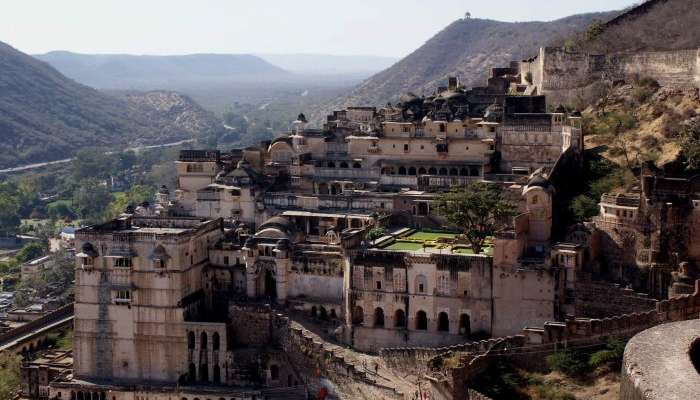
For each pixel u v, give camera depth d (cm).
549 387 11031
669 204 12531
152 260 14862
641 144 15800
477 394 10906
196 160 18938
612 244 13212
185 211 18775
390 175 17912
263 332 14825
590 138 16875
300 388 14112
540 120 16938
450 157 18012
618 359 10956
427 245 14588
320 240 15988
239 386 14588
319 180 18462
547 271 12762
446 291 13538
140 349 15100
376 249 14288
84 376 15338
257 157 19462
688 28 19725
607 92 18412
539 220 13688
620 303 12281
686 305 11081
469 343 12744
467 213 14162
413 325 13800
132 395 14650
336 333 14350
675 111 16300
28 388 15650
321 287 14888
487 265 13225
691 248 12475
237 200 17762
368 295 14062
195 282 15462
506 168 17262
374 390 12662
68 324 18688
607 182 14662
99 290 15162
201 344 14838
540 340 11538
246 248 15288
